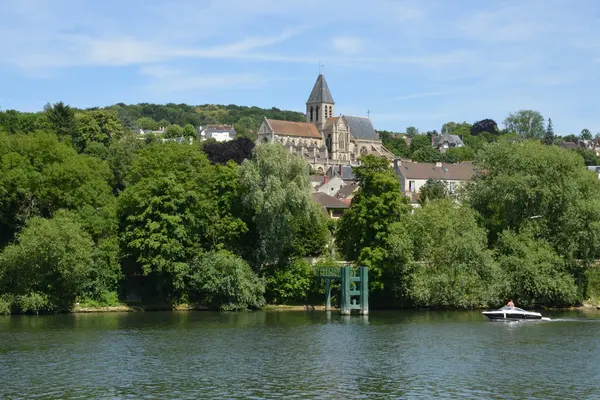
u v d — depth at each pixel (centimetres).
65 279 9088
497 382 5400
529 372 5725
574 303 10525
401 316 9250
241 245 10394
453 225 10000
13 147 10031
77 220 9544
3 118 16138
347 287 9438
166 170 10119
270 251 9981
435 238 10062
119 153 15875
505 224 10562
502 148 10881
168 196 9538
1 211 9731
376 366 5934
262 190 9944
